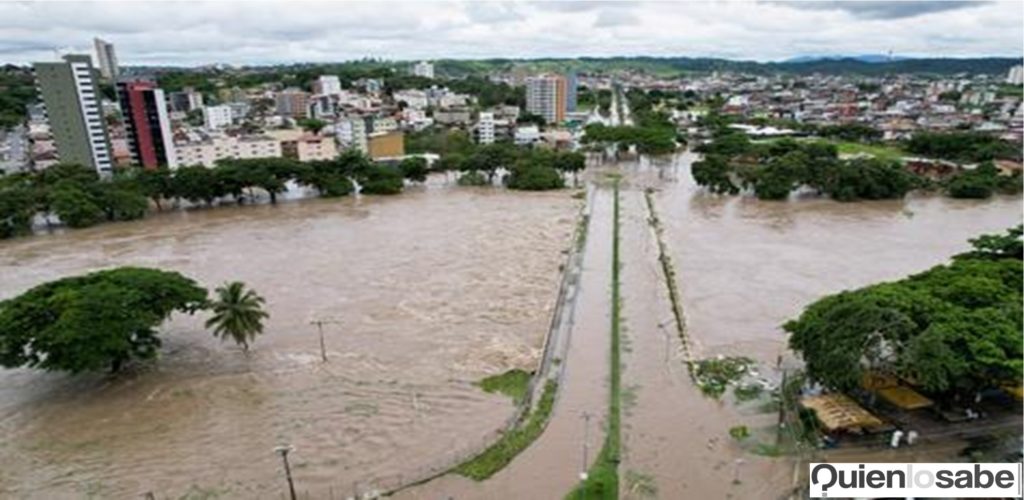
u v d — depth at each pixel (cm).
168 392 5225
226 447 4462
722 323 6575
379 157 18862
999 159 16088
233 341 6184
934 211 11925
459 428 4656
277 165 13488
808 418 4500
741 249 9306
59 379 5466
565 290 7612
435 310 7000
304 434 4606
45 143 18875
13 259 9438
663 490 3881
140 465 4272
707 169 13725
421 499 3838
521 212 12075
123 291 5309
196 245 10019
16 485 4088
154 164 16450
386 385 5325
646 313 6862
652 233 10306
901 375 4412
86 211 11269
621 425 4609
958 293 4772
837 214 11681
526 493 3866
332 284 7912
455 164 15688
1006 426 4369
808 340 4694
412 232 10581
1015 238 6544
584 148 19838
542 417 4734
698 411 4809
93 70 15675
